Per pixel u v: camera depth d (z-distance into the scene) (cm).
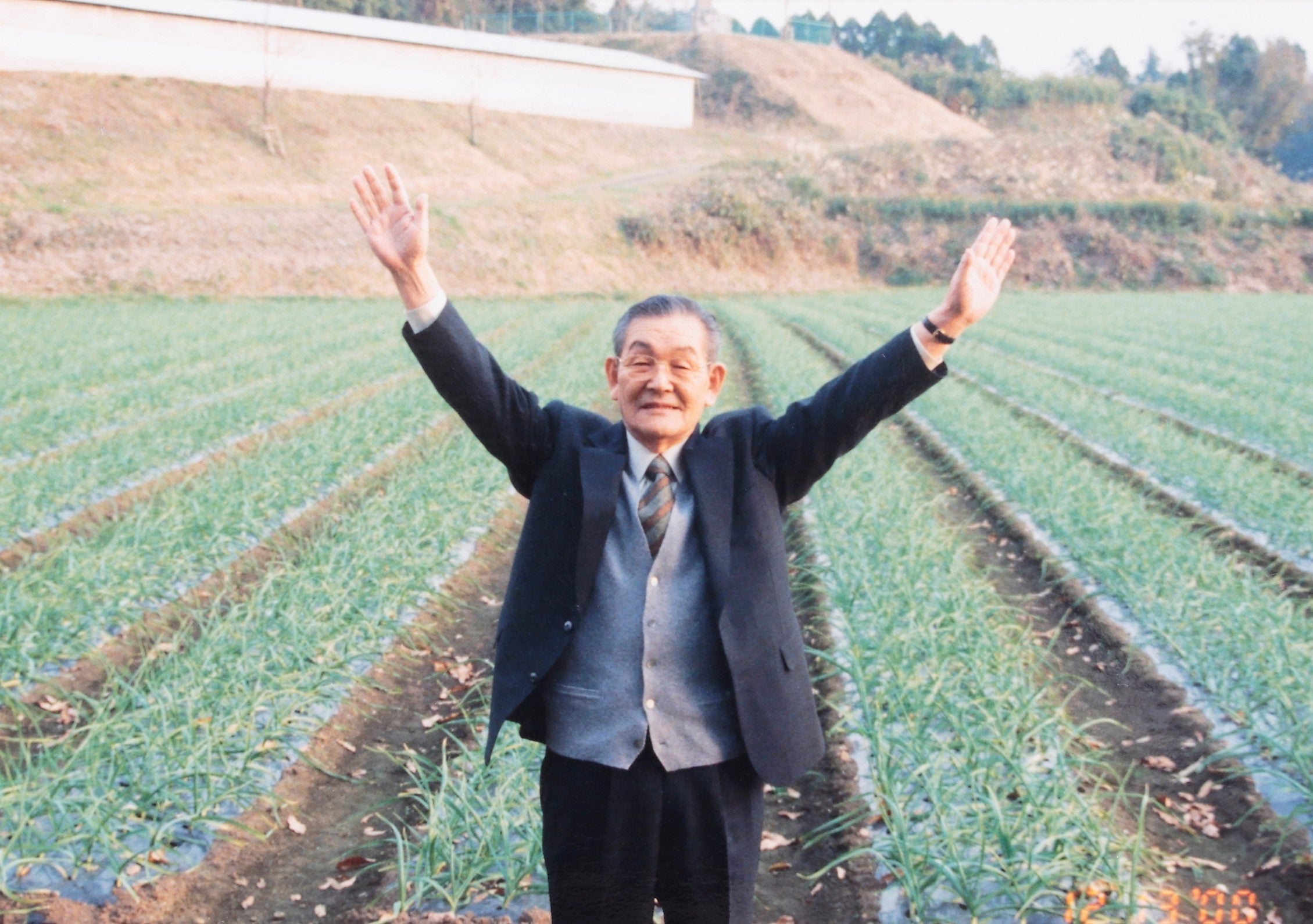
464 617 792
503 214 4328
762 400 1811
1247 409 1549
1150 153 6259
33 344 2062
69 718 582
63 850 434
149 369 1808
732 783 271
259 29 4609
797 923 426
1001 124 8506
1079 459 1285
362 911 412
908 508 972
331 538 874
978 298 257
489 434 275
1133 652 696
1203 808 515
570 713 267
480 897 417
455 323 265
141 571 753
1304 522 946
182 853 454
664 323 270
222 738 499
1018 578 890
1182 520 1026
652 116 6194
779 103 7262
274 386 1614
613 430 286
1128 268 5109
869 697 554
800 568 879
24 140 3722
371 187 272
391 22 5522
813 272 4941
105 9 4216
